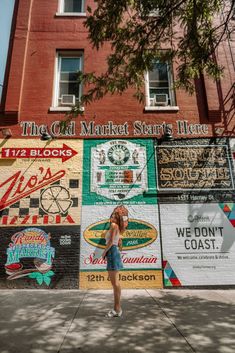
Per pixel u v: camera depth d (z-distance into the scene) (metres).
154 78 11.11
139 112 10.37
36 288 8.60
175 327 4.84
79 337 4.41
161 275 8.77
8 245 8.94
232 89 10.51
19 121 10.09
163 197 9.45
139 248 8.96
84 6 12.02
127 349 4.01
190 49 7.02
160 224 9.18
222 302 6.77
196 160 9.84
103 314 5.57
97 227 9.12
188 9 6.75
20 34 11.11
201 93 10.65
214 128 10.17
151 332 4.61
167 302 6.70
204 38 6.99
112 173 9.67
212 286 8.68
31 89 10.51
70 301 6.75
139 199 9.41
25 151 9.80
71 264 8.80
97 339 4.34
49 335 4.50
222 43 11.09
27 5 11.56
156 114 10.35
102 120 10.23
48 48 11.15
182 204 9.38
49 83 10.66
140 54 6.72
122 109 10.38
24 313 5.69
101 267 8.79
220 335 4.49
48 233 9.05
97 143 9.98
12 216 9.18
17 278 8.69
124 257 8.88
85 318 5.32
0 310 5.95
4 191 9.39
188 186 9.56
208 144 10.00
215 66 7.22
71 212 9.25
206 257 8.91
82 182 9.56
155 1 6.36
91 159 9.80
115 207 9.32
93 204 9.34
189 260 8.88
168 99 10.87
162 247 8.98
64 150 9.87
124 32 6.67
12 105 10.10
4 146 9.80
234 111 10.34
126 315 5.50
